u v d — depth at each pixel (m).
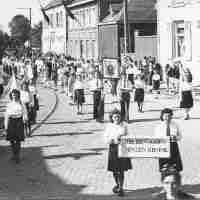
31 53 67.75
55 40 78.75
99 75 22.45
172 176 10.34
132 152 10.70
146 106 27.19
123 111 21.31
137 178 12.30
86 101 31.48
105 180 12.14
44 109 27.47
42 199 10.30
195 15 33.66
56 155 15.20
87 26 61.41
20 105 14.47
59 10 75.38
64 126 21.16
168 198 10.30
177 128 10.96
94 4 58.12
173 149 10.87
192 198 10.37
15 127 14.24
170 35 36.78
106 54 54.44
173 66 33.66
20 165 13.97
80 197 10.55
